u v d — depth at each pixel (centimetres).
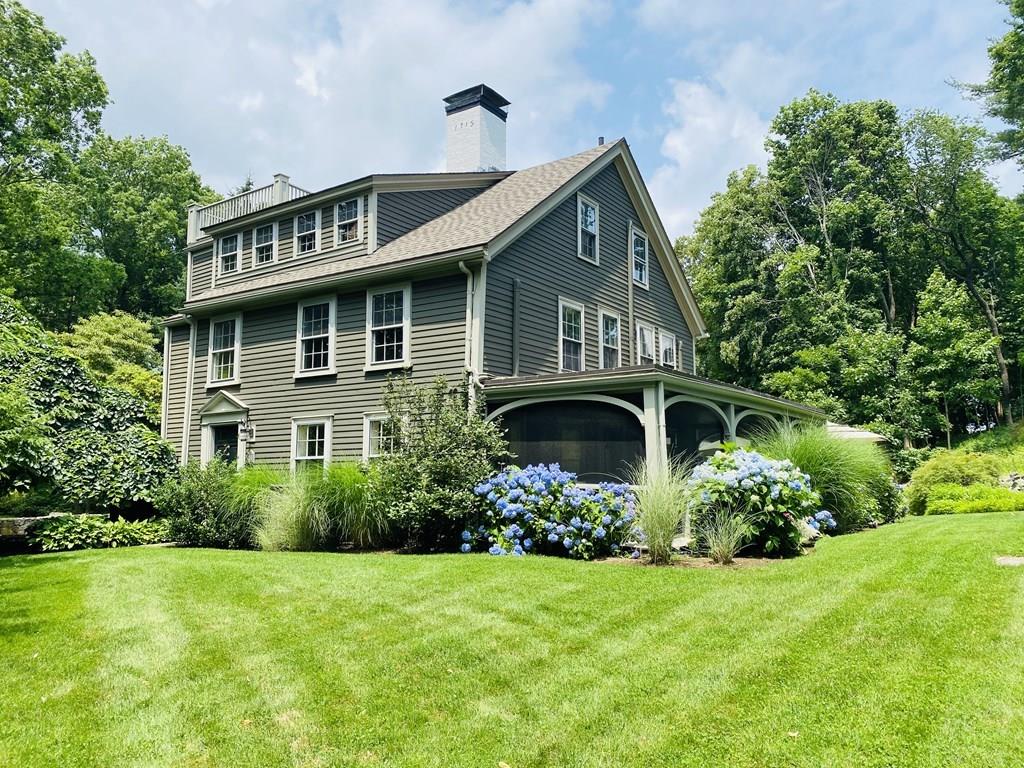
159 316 3388
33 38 2295
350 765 297
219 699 363
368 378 1268
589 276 1507
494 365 1172
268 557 841
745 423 1445
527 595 566
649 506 746
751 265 3073
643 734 316
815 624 454
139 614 534
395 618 507
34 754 307
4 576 714
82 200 3036
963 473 1590
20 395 838
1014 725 298
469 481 924
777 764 284
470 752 306
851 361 2572
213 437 1530
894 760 279
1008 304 2817
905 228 2938
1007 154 2777
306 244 1510
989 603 471
